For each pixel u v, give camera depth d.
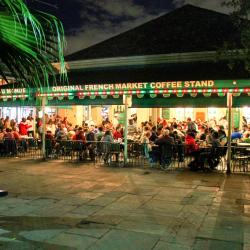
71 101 16.05
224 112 22.61
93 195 9.60
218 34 19.08
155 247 5.92
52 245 5.95
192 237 6.42
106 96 14.68
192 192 10.05
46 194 9.66
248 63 9.77
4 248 5.77
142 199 9.22
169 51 18.75
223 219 7.53
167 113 23.58
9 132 17.31
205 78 13.77
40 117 22.59
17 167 14.25
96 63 20.69
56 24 3.26
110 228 6.86
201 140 16.22
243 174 12.96
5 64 3.62
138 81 14.80
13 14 3.10
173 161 15.31
